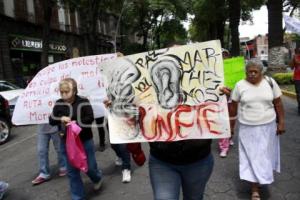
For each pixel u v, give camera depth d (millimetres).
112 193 5219
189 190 3225
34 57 28469
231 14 27797
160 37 52094
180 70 3227
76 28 36781
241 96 4582
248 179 4555
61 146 4840
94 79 5500
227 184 5250
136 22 46781
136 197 5012
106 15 37562
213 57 3182
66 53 34312
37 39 28094
